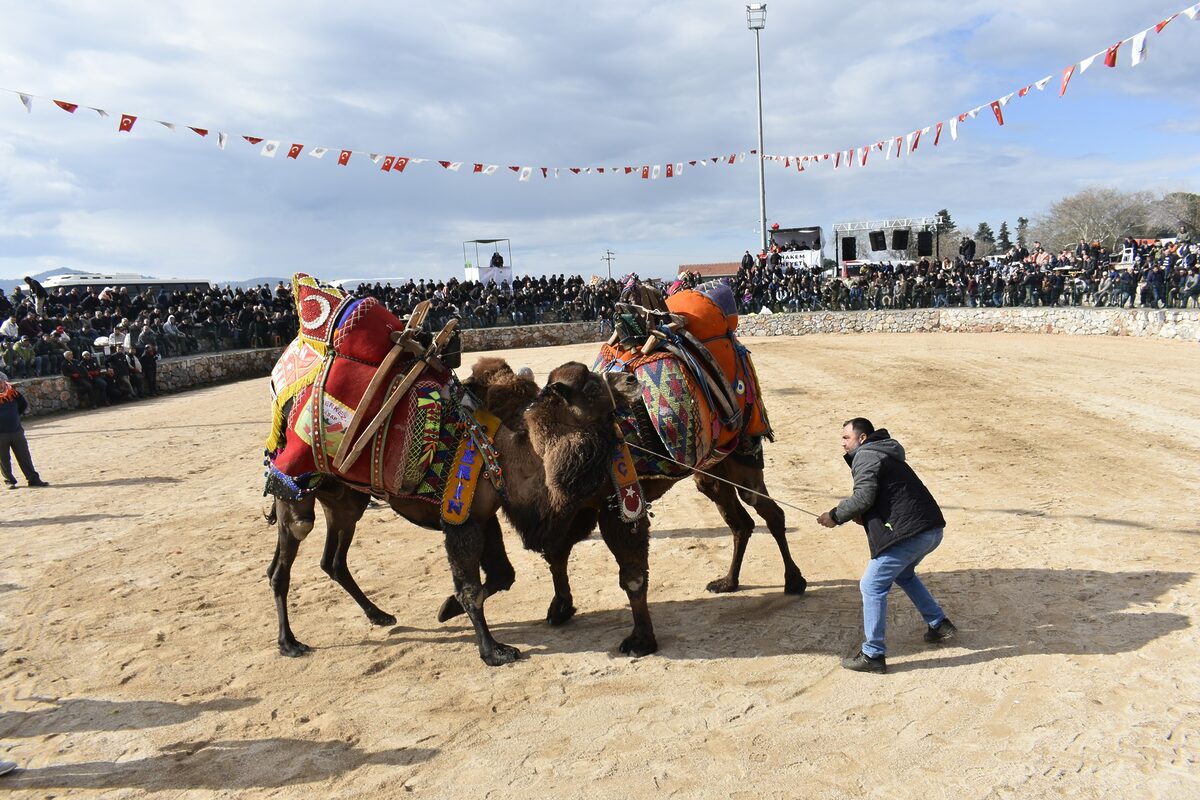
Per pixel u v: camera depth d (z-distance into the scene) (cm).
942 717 436
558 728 448
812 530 795
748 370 628
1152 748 396
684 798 379
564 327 3503
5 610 657
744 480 622
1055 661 487
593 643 559
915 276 3192
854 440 526
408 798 391
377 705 483
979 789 374
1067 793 367
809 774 393
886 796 373
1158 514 759
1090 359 1877
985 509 811
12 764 423
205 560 776
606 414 518
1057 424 1202
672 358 570
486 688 499
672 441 546
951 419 1277
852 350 2362
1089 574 618
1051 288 2747
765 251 3466
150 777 418
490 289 3581
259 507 980
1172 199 6256
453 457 519
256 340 3084
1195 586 580
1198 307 2255
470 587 528
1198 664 472
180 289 3569
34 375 2094
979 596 593
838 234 4216
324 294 541
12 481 1158
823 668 502
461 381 548
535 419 504
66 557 798
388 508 950
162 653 566
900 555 486
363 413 511
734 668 509
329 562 607
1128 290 2488
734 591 643
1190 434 1091
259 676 527
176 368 2592
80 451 1455
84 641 590
